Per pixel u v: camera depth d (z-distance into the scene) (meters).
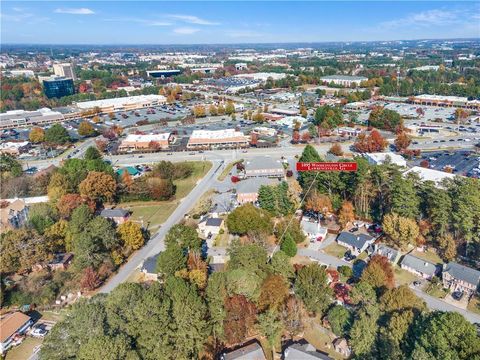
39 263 116.81
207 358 82.38
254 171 187.50
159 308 78.38
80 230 123.00
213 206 158.12
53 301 105.06
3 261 111.12
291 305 90.88
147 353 74.81
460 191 117.19
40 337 92.94
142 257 124.69
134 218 153.12
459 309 96.38
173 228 119.19
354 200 145.88
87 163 184.00
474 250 115.62
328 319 89.88
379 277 97.38
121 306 79.81
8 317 95.69
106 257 116.25
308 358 78.88
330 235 134.25
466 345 66.12
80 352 69.62
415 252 121.88
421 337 70.81
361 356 78.06
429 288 104.44
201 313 82.06
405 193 124.50
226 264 112.31
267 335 86.50
